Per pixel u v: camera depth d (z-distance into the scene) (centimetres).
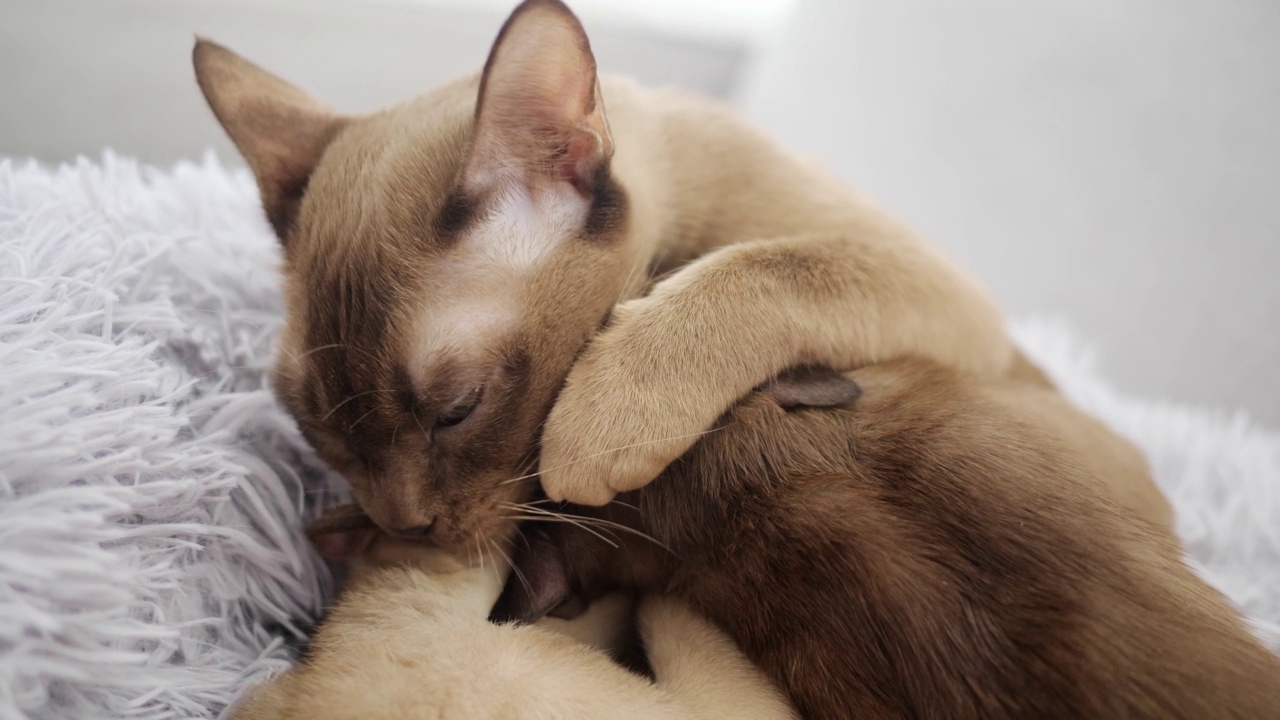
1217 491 45
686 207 40
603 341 34
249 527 33
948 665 29
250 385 36
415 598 32
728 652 31
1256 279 52
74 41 55
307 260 33
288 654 33
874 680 29
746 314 34
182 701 30
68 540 28
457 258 32
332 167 35
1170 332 54
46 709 28
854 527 30
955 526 30
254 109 37
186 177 41
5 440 28
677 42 70
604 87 41
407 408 32
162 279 35
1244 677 28
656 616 32
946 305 38
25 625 27
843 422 32
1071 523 30
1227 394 52
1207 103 53
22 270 33
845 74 64
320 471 36
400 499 33
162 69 57
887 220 40
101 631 28
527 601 32
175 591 31
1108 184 56
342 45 60
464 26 62
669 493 32
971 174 61
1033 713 28
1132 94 55
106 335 32
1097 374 56
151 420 31
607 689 30
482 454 33
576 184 34
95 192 37
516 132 33
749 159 41
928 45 62
